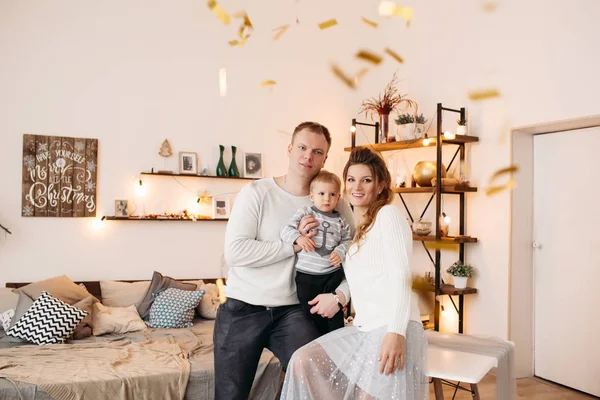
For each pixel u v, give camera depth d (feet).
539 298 14.60
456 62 16.11
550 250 14.32
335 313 7.39
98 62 16.12
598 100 12.34
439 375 6.39
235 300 7.65
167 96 16.93
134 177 16.46
